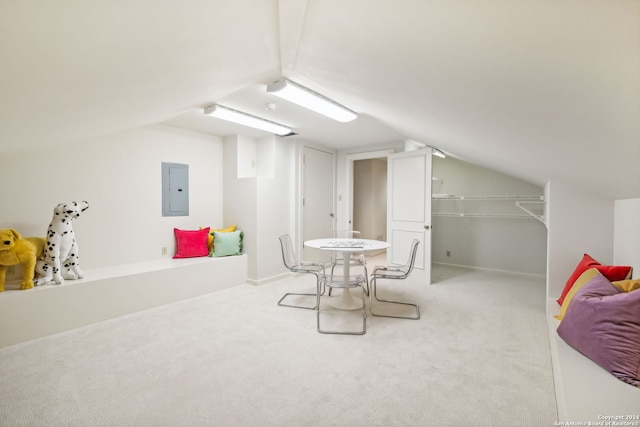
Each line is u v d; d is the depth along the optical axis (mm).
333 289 3885
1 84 1191
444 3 833
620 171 1664
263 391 1761
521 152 2273
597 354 1489
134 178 3459
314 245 3238
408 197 4406
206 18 1148
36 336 2414
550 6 685
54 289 2510
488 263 4992
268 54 1779
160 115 2932
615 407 1172
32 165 2752
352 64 1672
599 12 642
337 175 5426
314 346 2314
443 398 1699
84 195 3080
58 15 845
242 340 2414
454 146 3414
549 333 2311
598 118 1149
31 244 2516
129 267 3254
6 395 1708
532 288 3930
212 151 4273
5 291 2383
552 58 905
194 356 2158
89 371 1956
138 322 2764
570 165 2039
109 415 1556
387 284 4137
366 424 1503
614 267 1998
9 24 824
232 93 2611
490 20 835
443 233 5422
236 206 4262
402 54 1315
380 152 4969
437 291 3797
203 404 1645
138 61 1379
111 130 2967
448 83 1452
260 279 4090
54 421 1511
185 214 3969
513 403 1653
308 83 2328
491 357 2145
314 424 1503
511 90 1243
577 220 2754
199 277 3559
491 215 4848
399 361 2096
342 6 1078
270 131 3885
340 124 3646
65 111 1813
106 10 888
